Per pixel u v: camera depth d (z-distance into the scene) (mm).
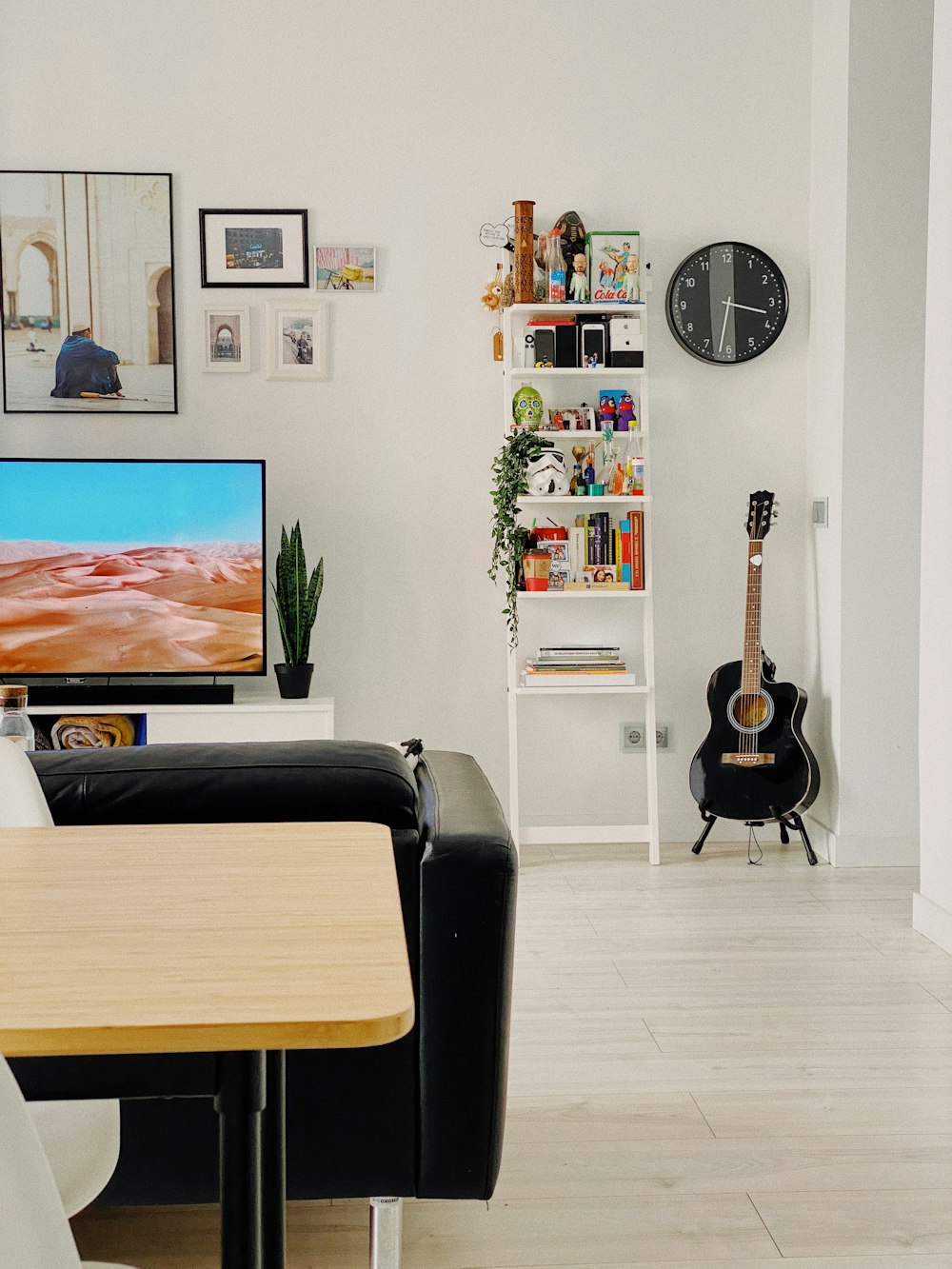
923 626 3586
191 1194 1860
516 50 4613
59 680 4566
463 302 4641
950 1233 2021
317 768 1882
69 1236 642
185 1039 824
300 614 4434
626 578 4527
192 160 4555
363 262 4605
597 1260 1950
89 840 1396
